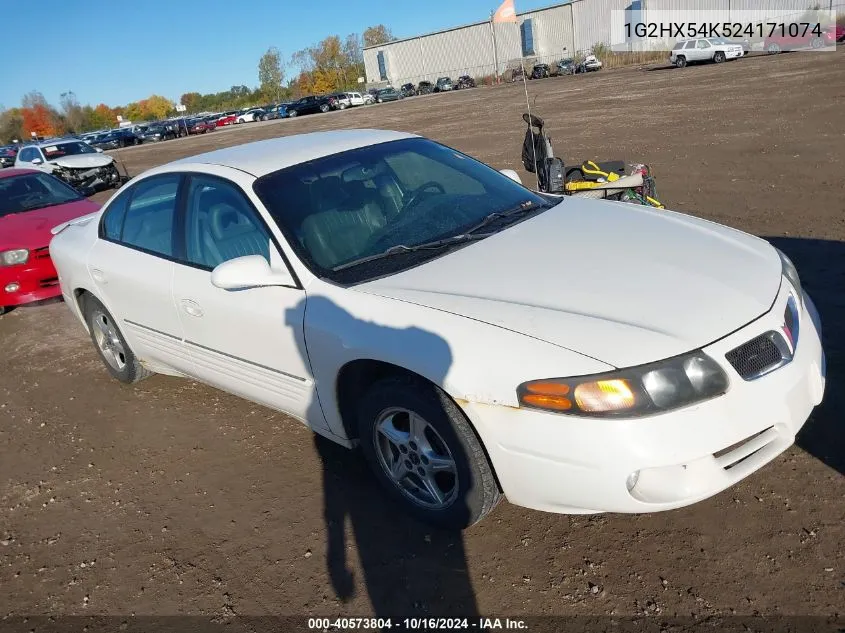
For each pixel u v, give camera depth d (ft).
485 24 223.30
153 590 9.37
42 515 11.53
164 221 12.55
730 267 9.23
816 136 34.76
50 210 25.44
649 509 7.64
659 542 8.83
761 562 8.27
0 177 27.22
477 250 10.03
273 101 313.12
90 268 14.20
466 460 8.53
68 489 12.17
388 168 12.02
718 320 8.04
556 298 8.55
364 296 9.30
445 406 8.45
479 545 9.27
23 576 10.07
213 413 14.02
